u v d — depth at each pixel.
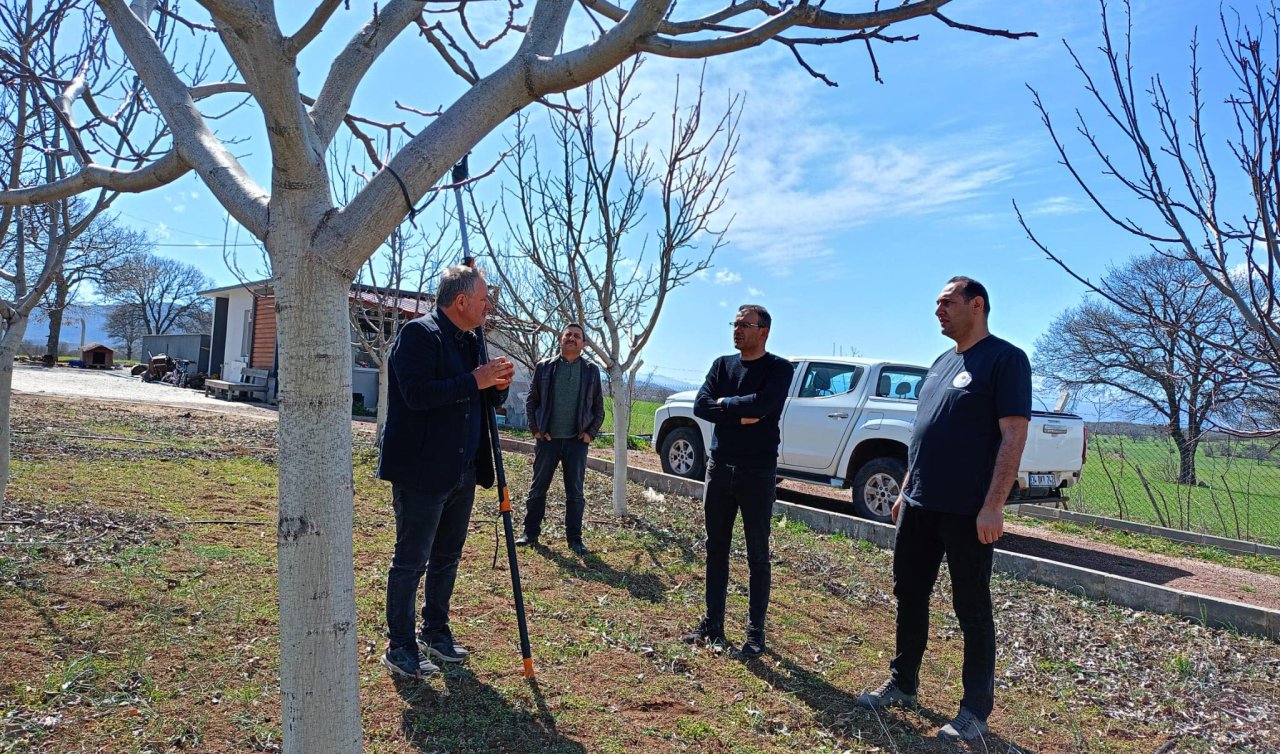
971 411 3.39
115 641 3.40
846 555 6.53
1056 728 3.62
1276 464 8.96
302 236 1.76
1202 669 4.48
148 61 2.12
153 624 3.61
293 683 1.76
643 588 5.08
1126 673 4.39
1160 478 10.38
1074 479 7.84
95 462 7.36
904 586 3.64
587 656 3.85
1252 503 11.83
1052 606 5.53
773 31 1.78
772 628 4.58
